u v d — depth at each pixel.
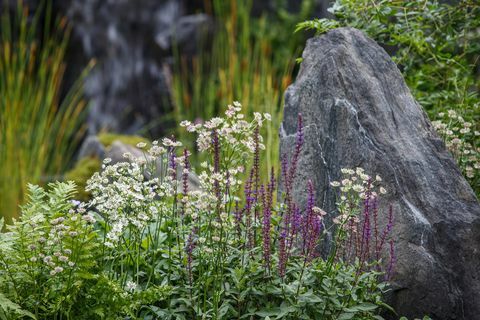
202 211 3.02
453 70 4.48
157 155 3.02
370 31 4.34
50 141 7.76
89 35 10.43
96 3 10.39
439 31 4.44
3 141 6.45
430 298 3.09
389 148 3.33
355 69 3.55
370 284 2.95
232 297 2.99
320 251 3.38
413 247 3.12
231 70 7.29
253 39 9.60
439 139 3.45
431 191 3.26
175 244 3.31
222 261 3.00
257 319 2.95
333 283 2.87
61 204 3.03
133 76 10.18
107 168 3.01
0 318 2.77
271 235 3.18
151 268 3.07
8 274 2.80
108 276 2.99
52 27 10.67
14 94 6.75
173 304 2.92
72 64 10.62
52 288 2.81
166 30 10.09
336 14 4.42
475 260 3.15
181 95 9.68
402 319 2.96
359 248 3.02
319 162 3.50
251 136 3.13
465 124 3.64
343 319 2.82
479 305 3.10
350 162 3.37
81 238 2.84
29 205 3.03
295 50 9.62
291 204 3.21
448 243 3.16
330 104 3.50
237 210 3.11
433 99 4.35
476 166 3.59
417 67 4.64
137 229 3.05
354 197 3.29
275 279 2.94
